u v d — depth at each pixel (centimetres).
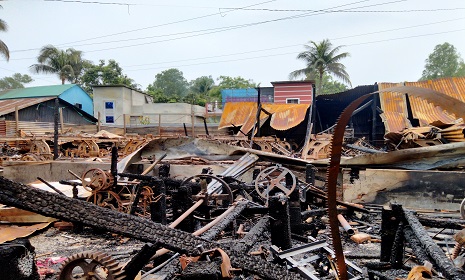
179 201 510
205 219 529
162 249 357
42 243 590
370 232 612
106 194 682
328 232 617
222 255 242
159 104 3516
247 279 324
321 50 3806
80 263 231
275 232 466
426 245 300
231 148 1059
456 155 735
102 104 3422
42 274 439
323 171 898
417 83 1809
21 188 218
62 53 4259
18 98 3141
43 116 2766
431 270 279
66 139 1784
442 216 657
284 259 380
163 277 292
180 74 6988
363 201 759
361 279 354
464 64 4706
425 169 754
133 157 1030
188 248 271
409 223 361
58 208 229
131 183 671
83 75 4744
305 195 661
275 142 1859
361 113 2111
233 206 495
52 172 1076
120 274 225
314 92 1959
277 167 644
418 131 1173
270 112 2145
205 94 5331
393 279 334
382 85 1834
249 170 948
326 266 404
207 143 1087
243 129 2094
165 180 680
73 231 646
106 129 2569
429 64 4891
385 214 399
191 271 225
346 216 695
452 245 494
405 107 1741
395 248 387
